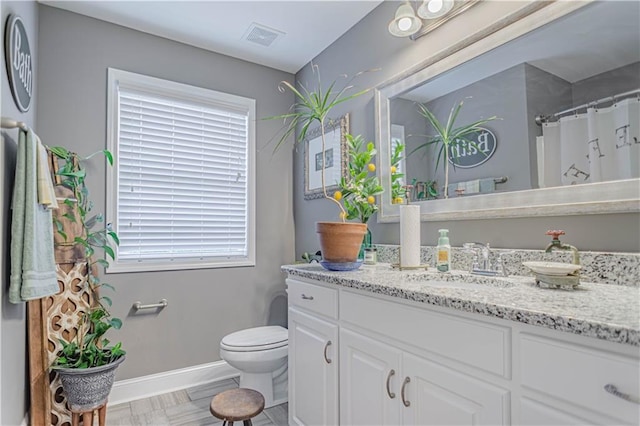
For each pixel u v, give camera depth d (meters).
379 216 2.06
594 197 1.17
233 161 2.71
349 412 1.34
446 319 0.97
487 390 0.86
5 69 1.38
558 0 1.27
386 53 2.06
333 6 2.12
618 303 0.84
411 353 1.08
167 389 2.32
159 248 2.40
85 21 2.17
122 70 2.28
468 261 1.53
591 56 1.19
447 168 1.67
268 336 2.12
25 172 1.40
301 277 1.69
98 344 1.87
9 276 1.42
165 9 2.12
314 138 2.69
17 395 1.51
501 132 1.45
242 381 2.10
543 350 0.76
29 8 1.79
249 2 2.08
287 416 1.99
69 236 1.84
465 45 1.59
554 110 1.28
